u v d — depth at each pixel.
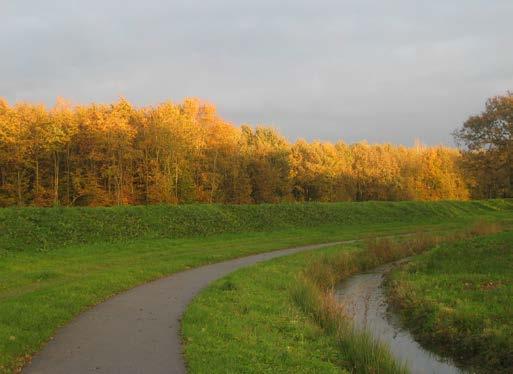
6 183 46.16
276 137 86.75
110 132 47.00
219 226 37.81
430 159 88.81
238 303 13.72
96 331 10.84
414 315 14.95
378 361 9.59
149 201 50.59
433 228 43.47
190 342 9.82
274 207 45.91
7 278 17.52
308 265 21.23
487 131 50.03
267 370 8.34
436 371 11.03
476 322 13.13
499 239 25.83
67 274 18.81
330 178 79.00
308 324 11.89
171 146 51.34
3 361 8.48
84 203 49.31
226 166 60.31
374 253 26.62
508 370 10.87
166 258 23.70
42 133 43.94
